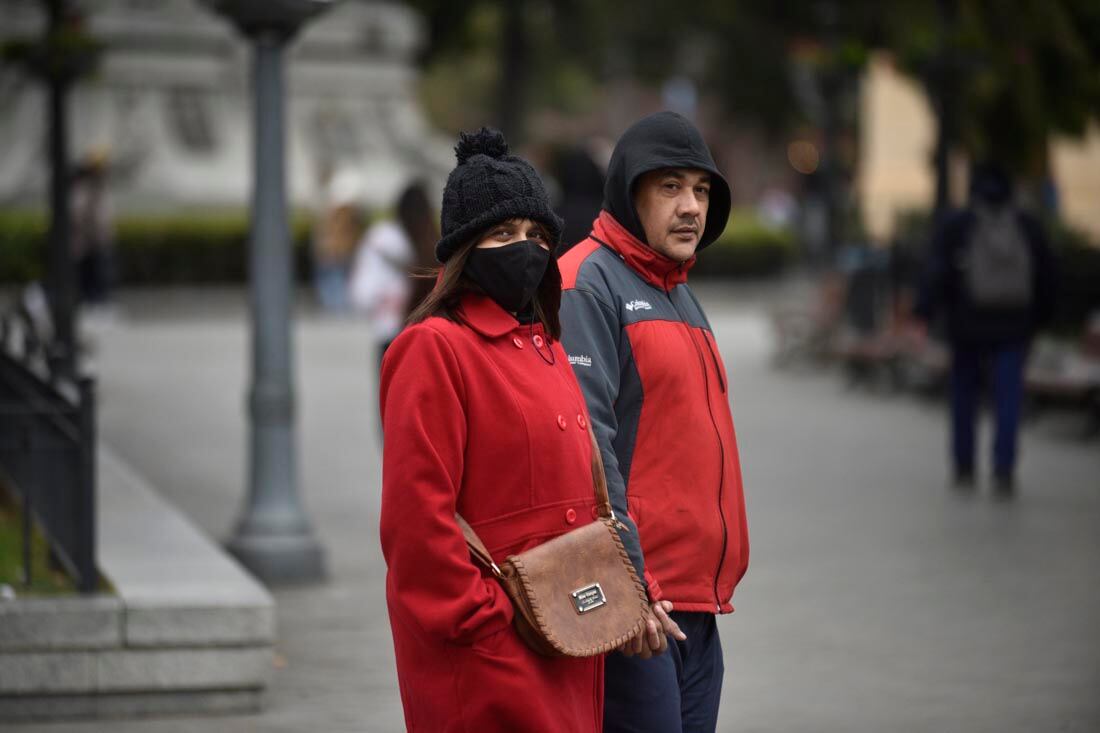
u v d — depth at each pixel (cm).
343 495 3109
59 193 3794
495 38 12569
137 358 5453
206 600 1719
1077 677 1889
